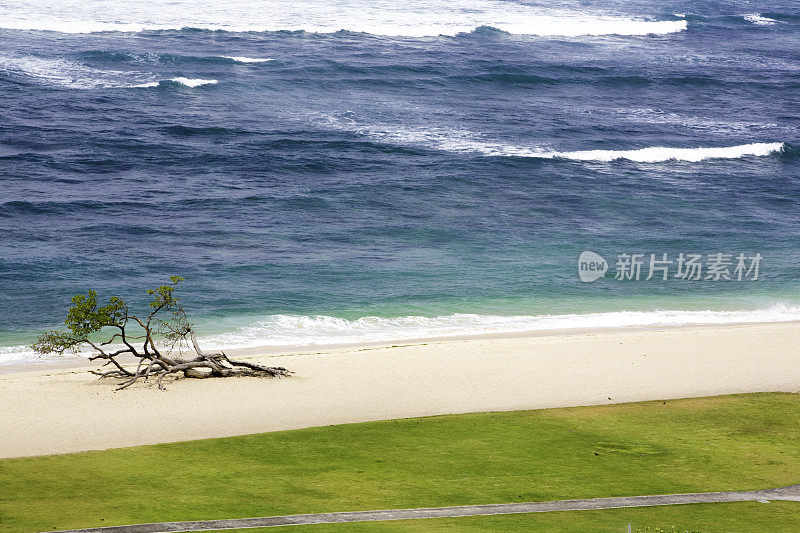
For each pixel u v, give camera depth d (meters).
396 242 46.31
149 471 19.42
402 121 66.88
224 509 16.91
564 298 39.38
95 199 48.91
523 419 23.92
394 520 16.39
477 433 22.62
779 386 27.69
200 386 26.91
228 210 49.09
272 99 69.62
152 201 49.41
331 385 27.17
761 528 16.23
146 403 25.11
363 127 64.81
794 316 37.75
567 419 23.97
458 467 19.92
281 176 54.88
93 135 58.66
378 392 26.56
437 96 73.88
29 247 42.12
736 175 61.16
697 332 34.03
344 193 52.78
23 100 63.66
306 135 62.09
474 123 67.81
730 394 26.64
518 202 53.38
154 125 61.72
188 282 39.16
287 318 35.53
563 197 54.66
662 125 71.44
